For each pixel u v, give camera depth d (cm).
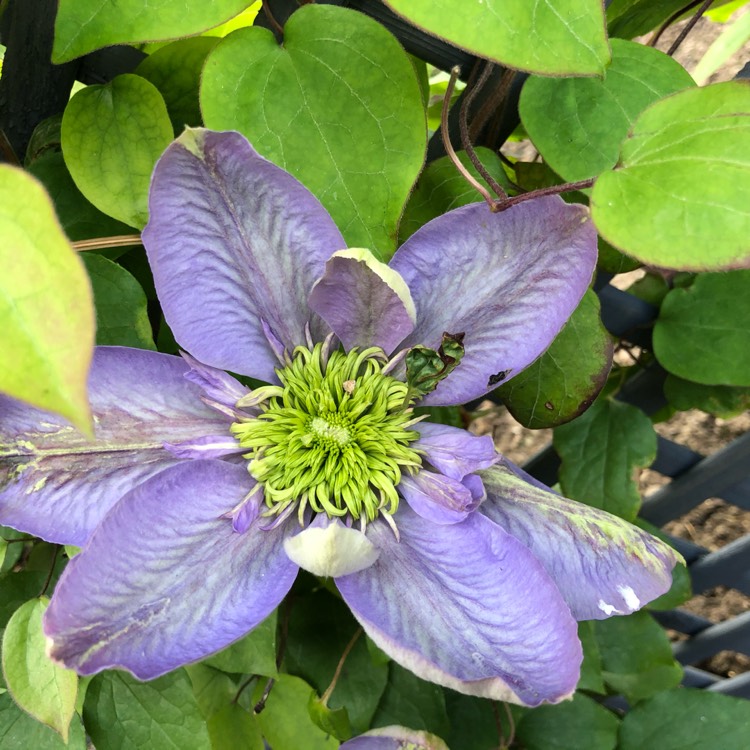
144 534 17
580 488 34
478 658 18
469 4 16
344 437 20
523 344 19
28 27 24
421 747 23
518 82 26
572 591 19
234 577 18
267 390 20
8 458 18
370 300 18
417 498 19
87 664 16
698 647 48
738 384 30
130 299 21
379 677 31
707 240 15
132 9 18
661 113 16
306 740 28
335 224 19
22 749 23
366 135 19
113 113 21
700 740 33
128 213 21
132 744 23
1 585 24
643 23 28
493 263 19
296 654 31
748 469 37
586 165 22
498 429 61
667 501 41
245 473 20
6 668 20
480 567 18
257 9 27
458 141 27
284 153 19
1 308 11
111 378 19
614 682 36
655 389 36
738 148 15
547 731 33
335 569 18
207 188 17
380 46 19
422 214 24
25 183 11
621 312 32
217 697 27
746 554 40
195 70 23
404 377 20
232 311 19
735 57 56
